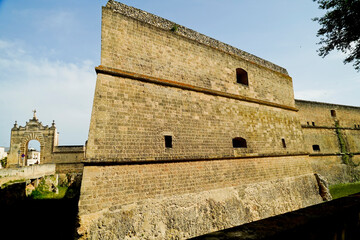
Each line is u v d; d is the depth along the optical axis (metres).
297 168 16.91
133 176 9.34
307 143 22.39
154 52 11.73
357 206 2.94
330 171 22.70
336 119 25.91
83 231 7.64
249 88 15.87
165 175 10.19
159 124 10.74
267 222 2.30
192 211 10.30
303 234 2.14
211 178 11.63
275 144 16.00
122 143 9.43
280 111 17.73
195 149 11.55
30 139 30.53
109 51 10.23
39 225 12.12
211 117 12.87
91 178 8.41
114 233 8.16
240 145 14.78
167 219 9.49
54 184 23.03
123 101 9.98
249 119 14.94
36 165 20.44
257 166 14.12
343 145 24.86
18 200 14.72
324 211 2.64
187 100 12.16
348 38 10.50
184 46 13.12
